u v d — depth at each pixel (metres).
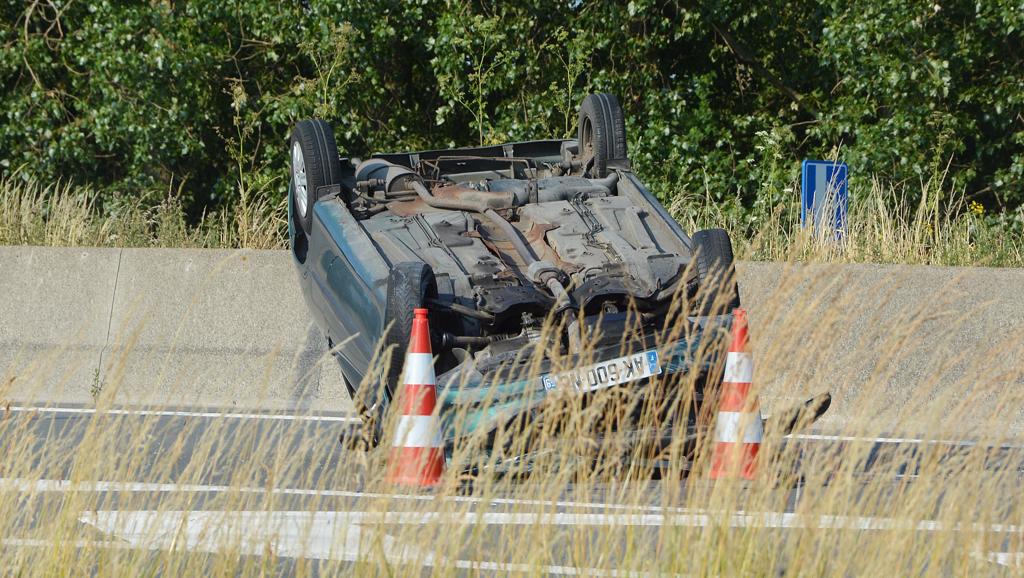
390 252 26.80
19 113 62.81
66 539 14.62
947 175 61.56
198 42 63.06
